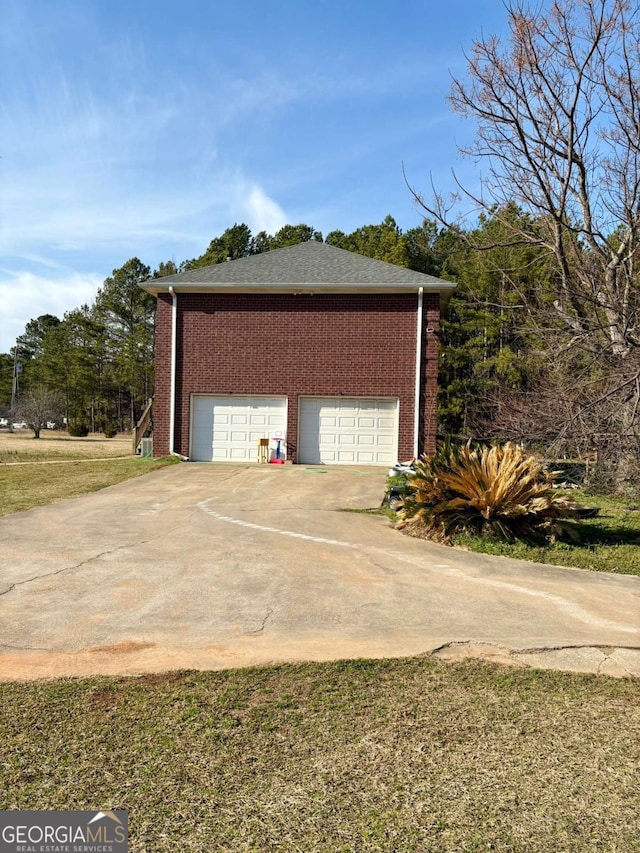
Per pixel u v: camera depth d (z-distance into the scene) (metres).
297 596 5.80
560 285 14.98
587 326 13.02
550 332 14.14
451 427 30.16
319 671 4.13
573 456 12.61
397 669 4.21
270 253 19.92
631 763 3.10
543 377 15.35
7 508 10.07
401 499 10.52
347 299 17.25
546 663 4.39
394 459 17.22
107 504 10.64
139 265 49.22
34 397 43.50
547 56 15.49
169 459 16.95
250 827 2.54
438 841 2.47
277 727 3.38
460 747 3.22
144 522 9.13
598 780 2.94
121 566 6.69
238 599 5.66
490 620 5.30
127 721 3.39
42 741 3.16
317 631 4.92
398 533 8.97
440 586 6.34
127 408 54.62
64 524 8.86
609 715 3.62
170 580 6.21
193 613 5.25
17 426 54.12
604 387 11.61
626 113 14.41
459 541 8.38
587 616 5.52
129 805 2.66
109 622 4.97
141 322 49.53
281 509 10.53
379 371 17.19
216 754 3.08
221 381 17.58
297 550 7.64
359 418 17.36
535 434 12.39
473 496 8.62
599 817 2.64
